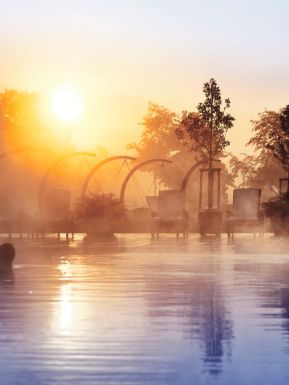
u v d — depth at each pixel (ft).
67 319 33.19
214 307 36.81
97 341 28.48
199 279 49.90
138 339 28.84
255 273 54.08
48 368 24.62
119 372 24.14
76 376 23.72
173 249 82.69
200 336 29.35
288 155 118.32
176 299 39.75
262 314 34.55
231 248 84.38
